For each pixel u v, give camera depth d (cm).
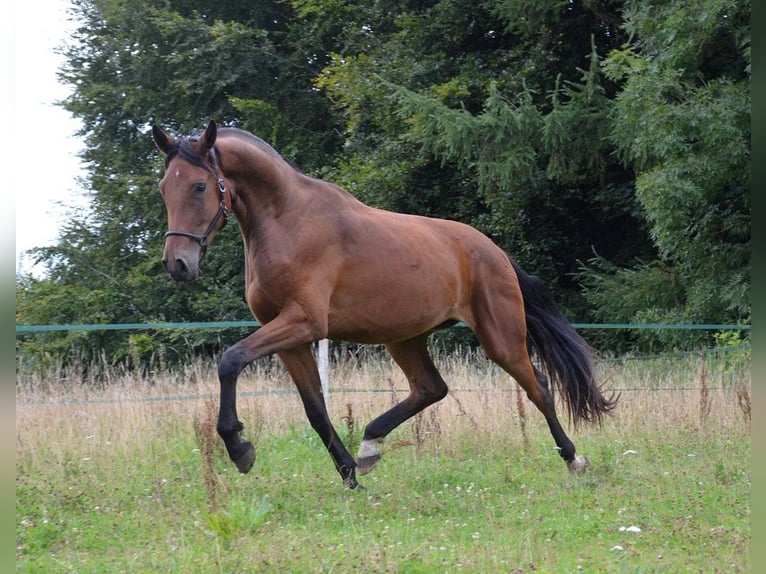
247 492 633
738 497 598
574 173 1611
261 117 1933
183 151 577
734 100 1327
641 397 961
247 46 1934
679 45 1368
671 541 499
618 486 641
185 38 1975
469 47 1834
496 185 1655
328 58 2023
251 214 601
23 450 729
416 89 1723
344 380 1059
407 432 862
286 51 2112
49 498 612
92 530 541
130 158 2064
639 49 1644
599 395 736
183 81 1911
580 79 1717
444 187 1794
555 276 1759
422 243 660
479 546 482
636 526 529
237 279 1858
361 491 634
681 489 621
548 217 1752
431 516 575
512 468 725
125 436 776
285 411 911
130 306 1928
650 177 1361
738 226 1398
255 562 446
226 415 557
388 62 1773
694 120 1309
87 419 824
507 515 558
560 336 738
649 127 1341
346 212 626
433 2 1884
